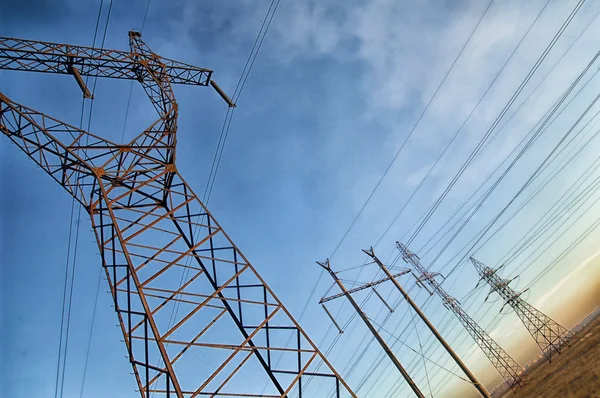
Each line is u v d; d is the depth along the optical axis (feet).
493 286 132.87
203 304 39.01
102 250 43.68
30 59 55.83
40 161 47.62
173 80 69.82
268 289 43.68
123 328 37.86
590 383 74.18
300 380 37.50
